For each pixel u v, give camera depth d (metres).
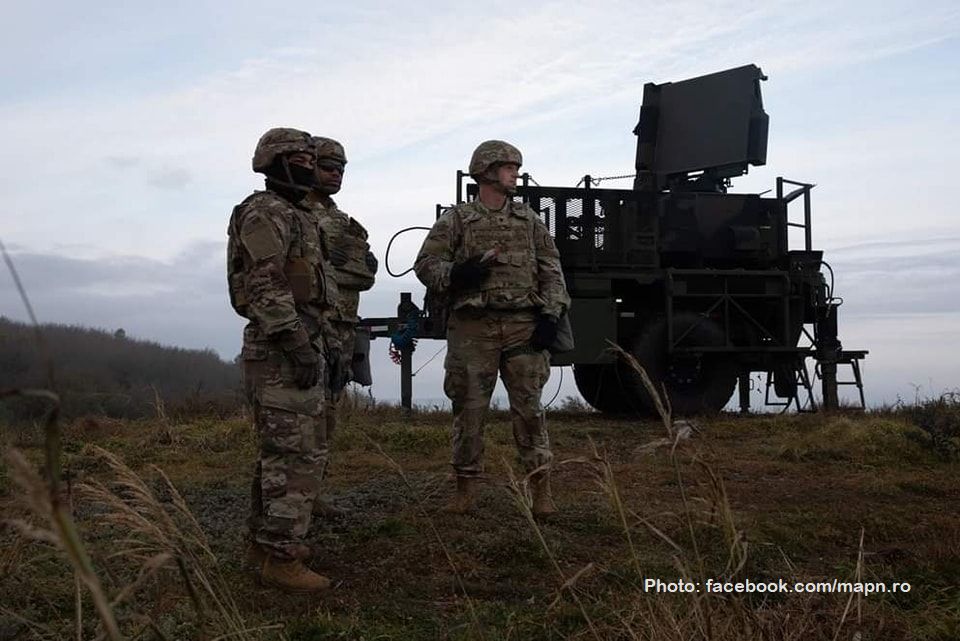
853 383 13.55
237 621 2.82
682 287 12.30
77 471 6.86
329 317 4.90
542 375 5.48
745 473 7.53
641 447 2.60
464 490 5.45
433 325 11.65
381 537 4.88
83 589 3.66
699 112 13.24
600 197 12.31
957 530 5.16
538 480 5.35
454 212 5.57
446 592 4.04
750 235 12.66
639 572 2.81
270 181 4.21
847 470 7.73
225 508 5.73
